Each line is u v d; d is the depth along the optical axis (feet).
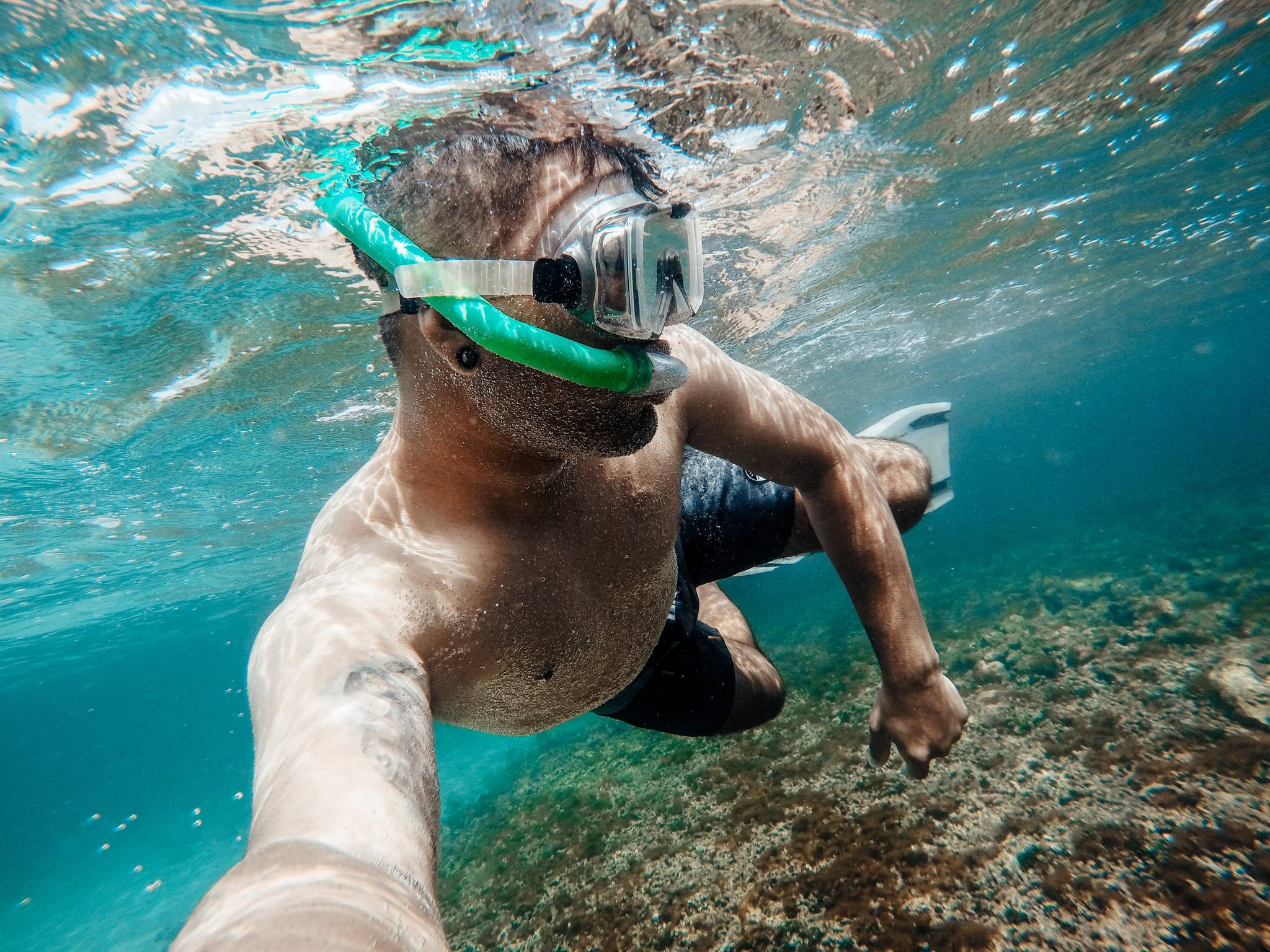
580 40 3.34
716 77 4.35
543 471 1.57
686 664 3.10
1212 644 9.45
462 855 12.12
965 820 6.64
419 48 3.00
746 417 2.14
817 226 8.45
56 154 3.37
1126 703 8.23
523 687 1.68
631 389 1.27
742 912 6.48
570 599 1.69
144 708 61.67
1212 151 10.89
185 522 12.75
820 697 12.40
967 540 37.17
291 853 0.79
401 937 0.71
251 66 2.97
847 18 4.38
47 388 6.21
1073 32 5.66
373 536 1.54
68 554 12.62
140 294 5.05
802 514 3.18
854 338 16.80
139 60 2.90
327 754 0.96
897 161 7.16
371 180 2.24
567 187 1.38
